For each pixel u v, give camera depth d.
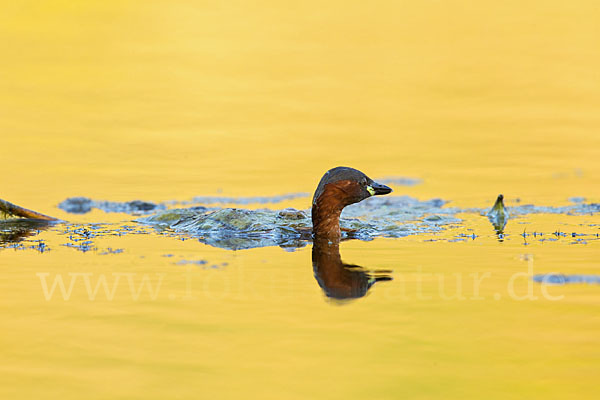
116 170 18.84
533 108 25.55
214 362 6.95
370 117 24.95
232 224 12.60
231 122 24.14
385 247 11.27
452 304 8.40
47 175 18.08
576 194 16.36
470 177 18.31
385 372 6.75
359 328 7.71
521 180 17.89
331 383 6.56
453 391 6.41
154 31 35.06
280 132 23.19
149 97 26.61
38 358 7.05
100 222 13.48
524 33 35.06
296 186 17.41
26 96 26.19
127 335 7.56
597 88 27.42
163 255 10.69
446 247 11.25
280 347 7.25
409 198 16.08
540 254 10.67
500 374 6.73
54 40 33.38
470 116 24.92
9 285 9.11
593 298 8.54
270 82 28.69
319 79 29.16
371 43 33.94
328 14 39.47
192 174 18.58
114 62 30.38
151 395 6.37
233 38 34.28
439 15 39.28
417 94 27.48
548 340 7.40
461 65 30.73
